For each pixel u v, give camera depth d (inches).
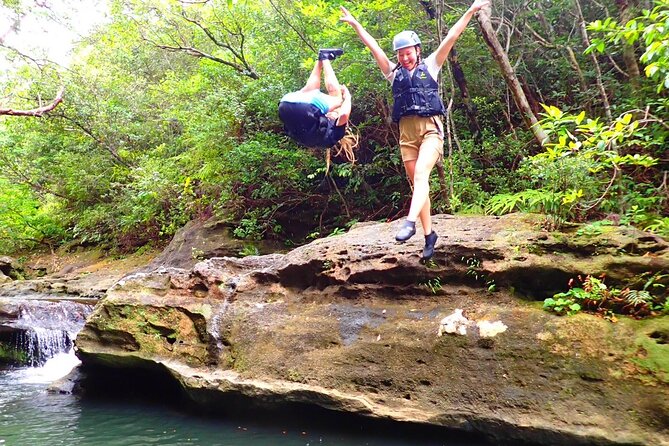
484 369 167.0
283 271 232.4
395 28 316.5
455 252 196.2
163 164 540.7
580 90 314.2
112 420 207.8
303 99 131.2
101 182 618.8
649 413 140.4
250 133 411.5
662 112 229.1
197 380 204.4
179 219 510.6
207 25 487.2
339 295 214.5
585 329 161.2
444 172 287.1
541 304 177.8
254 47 437.4
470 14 153.2
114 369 247.0
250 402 194.5
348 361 187.8
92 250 617.0
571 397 151.4
